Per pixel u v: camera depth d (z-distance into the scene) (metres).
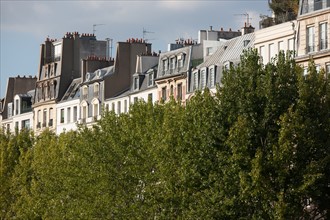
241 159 86.06
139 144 101.69
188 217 87.56
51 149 122.56
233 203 85.75
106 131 105.75
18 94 199.50
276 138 86.75
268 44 123.69
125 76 165.88
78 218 103.62
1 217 131.25
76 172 105.44
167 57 147.75
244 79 88.88
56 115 181.12
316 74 90.06
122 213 99.88
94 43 185.12
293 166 85.81
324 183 87.44
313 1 116.25
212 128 88.31
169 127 94.56
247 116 87.38
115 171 102.44
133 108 106.62
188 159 88.69
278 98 87.88
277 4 153.38
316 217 96.06
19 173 129.12
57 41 185.25
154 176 97.94
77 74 183.00
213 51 142.25
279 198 84.25
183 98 142.12
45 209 115.94
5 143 137.50
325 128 88.06
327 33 114.12
